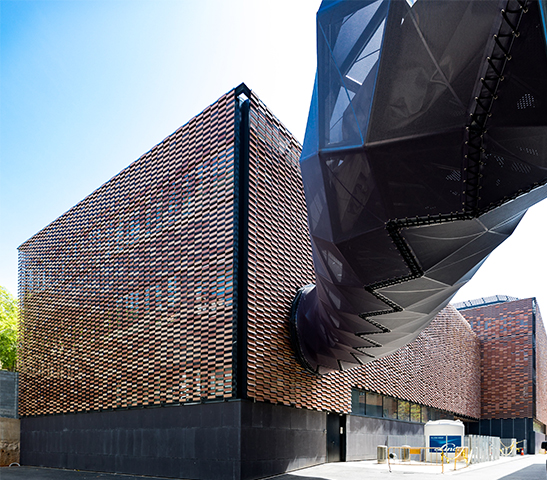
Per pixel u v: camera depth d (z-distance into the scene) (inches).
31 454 839.1
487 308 1691.7
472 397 1515.7
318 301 529.0
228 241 550.9
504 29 236.8
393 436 933.2
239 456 490.3
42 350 871.1
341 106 333.1
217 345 535.8
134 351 650.2
